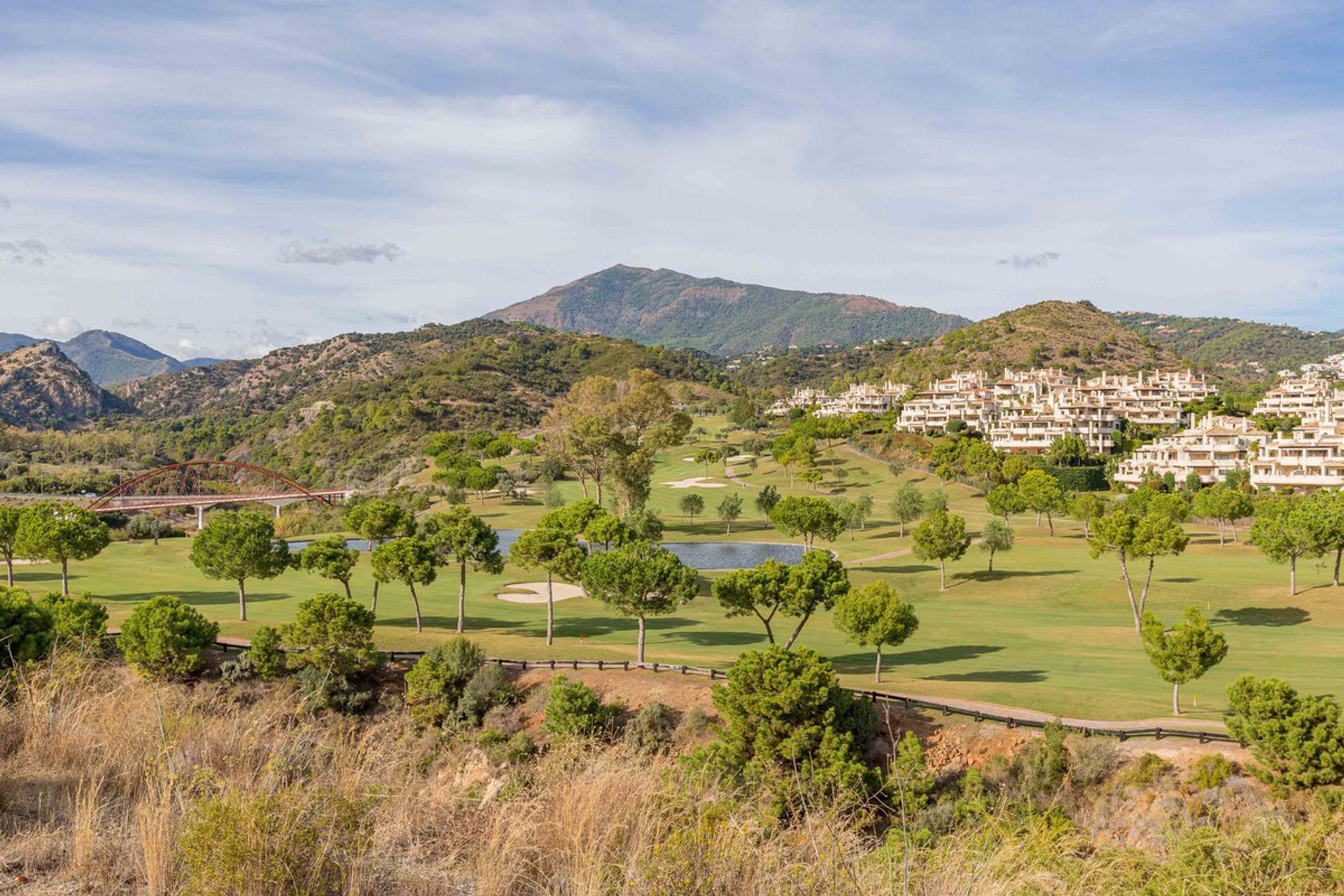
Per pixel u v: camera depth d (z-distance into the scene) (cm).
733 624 5603
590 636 5166
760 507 9900
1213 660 3366
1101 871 854
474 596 6494
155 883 605
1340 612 5416
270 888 599
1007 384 18762
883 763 3066
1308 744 2588
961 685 3878
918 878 672
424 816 753
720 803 738
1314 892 907
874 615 3997
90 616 3878
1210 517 8962
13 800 746
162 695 927
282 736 831
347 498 12562
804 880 655
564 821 708
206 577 7094
